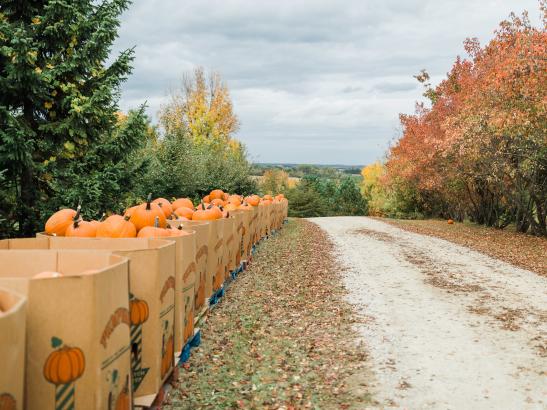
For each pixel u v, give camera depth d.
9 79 8.59
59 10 9.06
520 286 11.70
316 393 5.47
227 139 49.25
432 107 32.88
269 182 57.53
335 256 16.77
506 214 30.20
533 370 6.18
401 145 38.56
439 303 9.87
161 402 4.46
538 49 15.76
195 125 48.72
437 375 6.02
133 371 4.12
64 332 2.86
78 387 2.90
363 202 65.88
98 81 10.04
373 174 65.31
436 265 14.93
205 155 26.36
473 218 38.22
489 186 29.56
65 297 2.86
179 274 5.11
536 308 9.45
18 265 4.01
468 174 28.09
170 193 18.72
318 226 30.97
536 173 23.34
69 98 9.28
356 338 7.51
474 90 22.00
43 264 4.01
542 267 14.77
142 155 16.77
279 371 6.09
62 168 9.69
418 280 12.40
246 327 7.86
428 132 32.31
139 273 4.17
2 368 2.21
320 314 8.96
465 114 21.83
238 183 29.31
